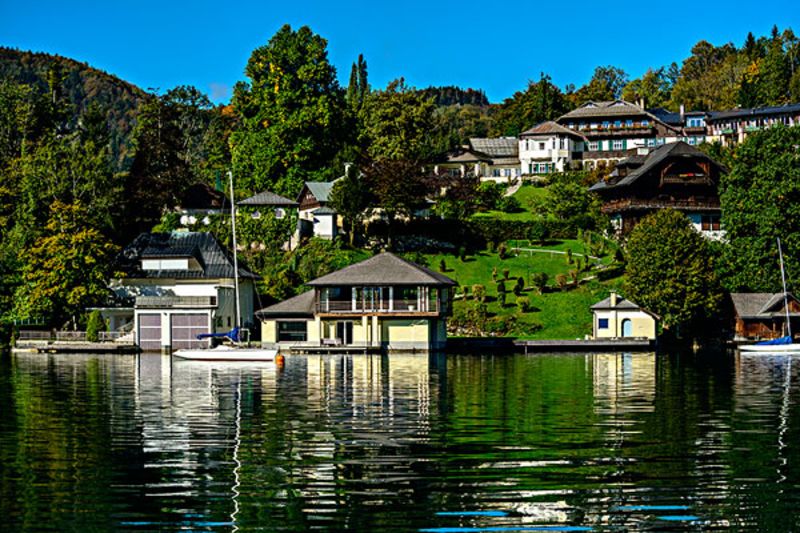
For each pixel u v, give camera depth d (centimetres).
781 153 10856
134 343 9725
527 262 11894
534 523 2794
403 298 9425
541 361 8194
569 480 3256
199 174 16512
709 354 9094
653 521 2812
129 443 3912
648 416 4616
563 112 19762
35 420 4541
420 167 13325
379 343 9444
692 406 4984
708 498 3036
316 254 11962
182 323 9688
